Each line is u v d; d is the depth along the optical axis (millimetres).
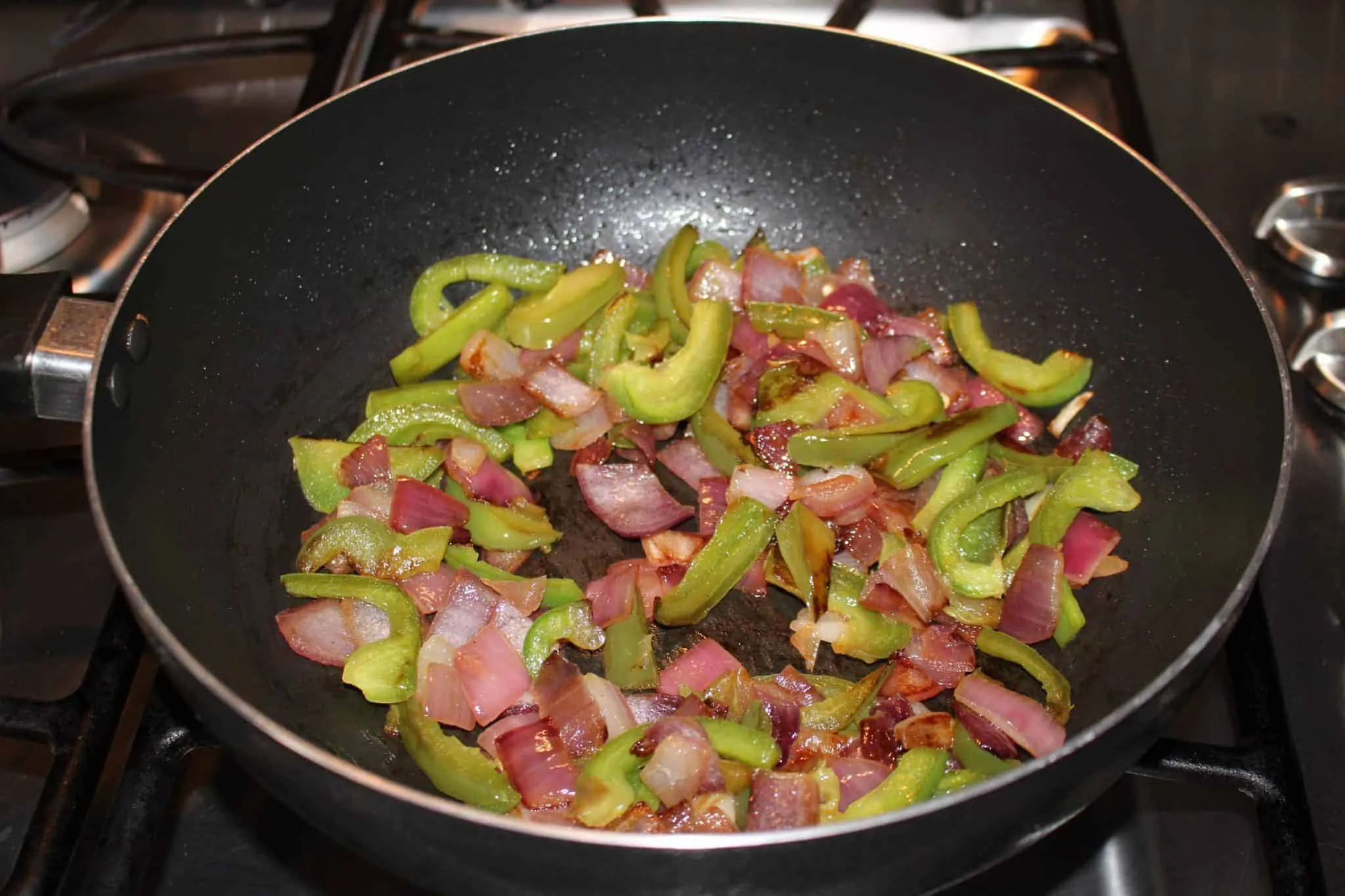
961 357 546
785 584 492
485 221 557
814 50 535
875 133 550
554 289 540
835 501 501
